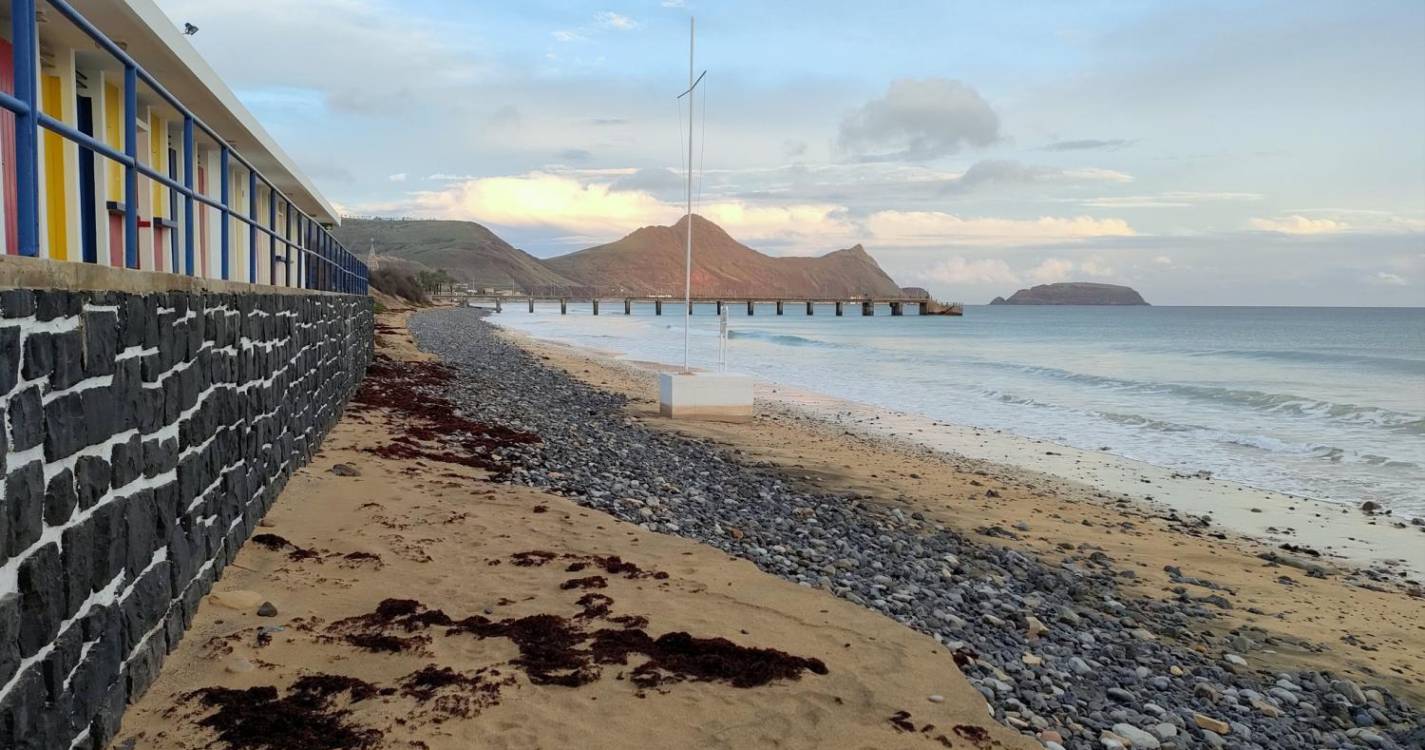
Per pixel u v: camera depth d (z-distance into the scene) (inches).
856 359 1876.2
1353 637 327.0
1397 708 264.2
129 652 167.3
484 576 275.6
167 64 366.9
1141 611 341.1
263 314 297.6
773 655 228.7
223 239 270.1
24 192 135.0
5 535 114.4
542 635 229.5
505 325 3590.1
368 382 804.6
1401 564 442.6
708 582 290.0
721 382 810.8
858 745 188.1
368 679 197.2
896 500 514.3
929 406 1064.2
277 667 197.3
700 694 204.4
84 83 360.2
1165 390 1262.3
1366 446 791.7
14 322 116.2
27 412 120.4
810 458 643.5
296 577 255.6
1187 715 239.9
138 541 169.5
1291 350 2299.5
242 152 543.8
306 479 372.8
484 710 186.7
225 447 243.6
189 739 163.6
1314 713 255.6
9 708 116.6
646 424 769.6
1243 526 513.0
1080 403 1104.2
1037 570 381.7
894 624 266.7
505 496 387.9
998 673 247.6
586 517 365.1
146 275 172.1
